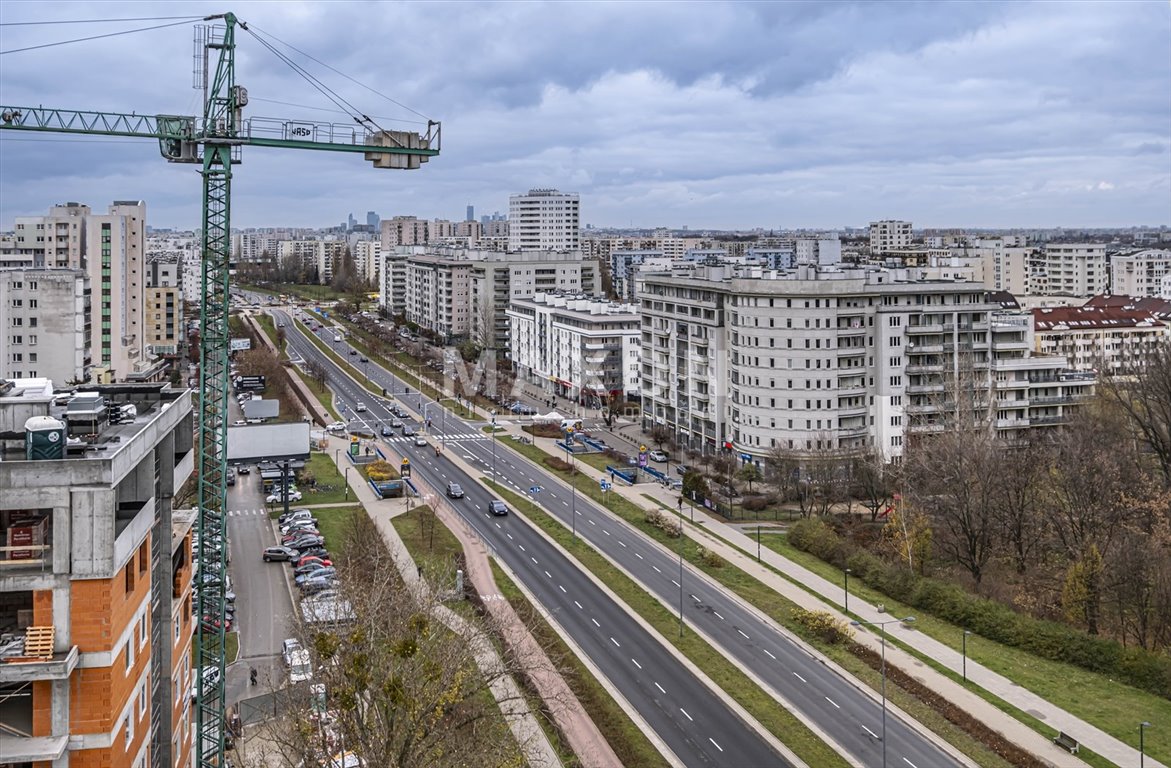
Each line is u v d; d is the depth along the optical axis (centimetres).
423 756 6144
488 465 19912
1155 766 8312
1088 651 10319
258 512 16288
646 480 18525
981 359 18588
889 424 17925
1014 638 10900
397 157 12138
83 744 5006
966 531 13025
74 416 5666
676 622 11538
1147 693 9725
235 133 11006
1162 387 15488
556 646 10756
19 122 10444
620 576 13150
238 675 9919
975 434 14988
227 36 10962
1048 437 16825
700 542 14700
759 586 12781
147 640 5916
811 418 17575
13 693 4988
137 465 5769
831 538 14012
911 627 11450
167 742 6378
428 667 6338
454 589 11888
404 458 19162
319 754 6681
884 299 17900
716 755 8512
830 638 10975
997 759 8500
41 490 4916
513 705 9175
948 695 9656
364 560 12675
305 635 8750
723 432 19425
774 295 17525
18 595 5288
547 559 13912
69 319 19112
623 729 8931
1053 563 13200
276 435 16438
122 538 5200
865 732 8969
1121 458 14412
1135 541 11694
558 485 18200
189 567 7088
